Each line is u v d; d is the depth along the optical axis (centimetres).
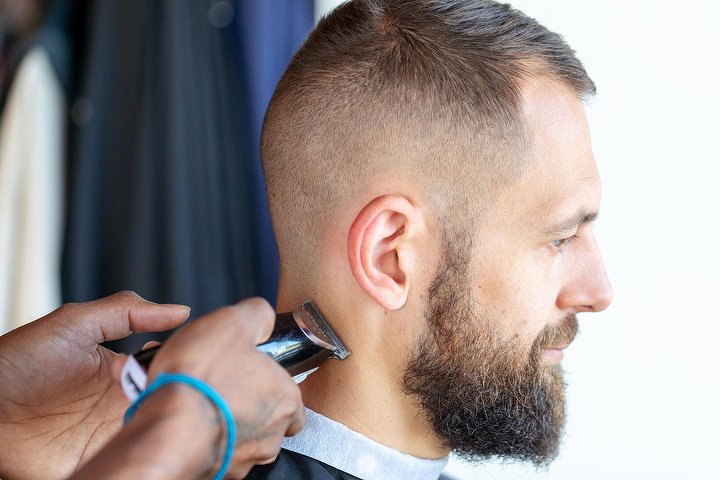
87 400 105
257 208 174
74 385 104
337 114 97
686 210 196
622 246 199
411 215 94
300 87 101
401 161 94
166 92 166
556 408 103
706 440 197
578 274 101
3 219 169
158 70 167
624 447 200
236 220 172
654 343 199
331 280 97
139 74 168
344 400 97
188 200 167
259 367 71
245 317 72
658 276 198
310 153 98
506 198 95
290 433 77
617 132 198
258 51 170
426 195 94
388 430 98
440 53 96
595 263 102
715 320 196
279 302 103
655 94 196
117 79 170
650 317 199
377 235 93
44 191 171
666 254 197
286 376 73
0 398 102
